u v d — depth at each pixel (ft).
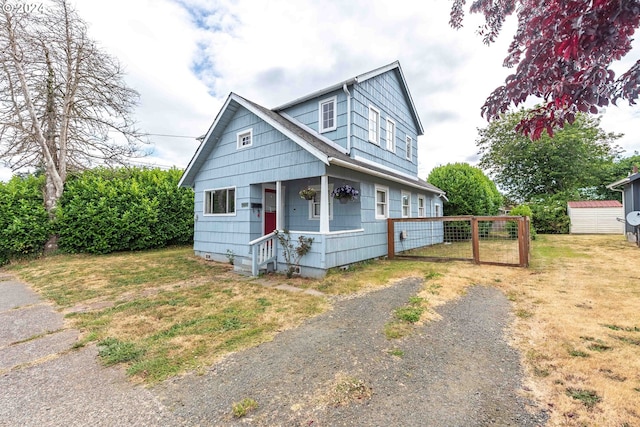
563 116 6.30
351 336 11.76
